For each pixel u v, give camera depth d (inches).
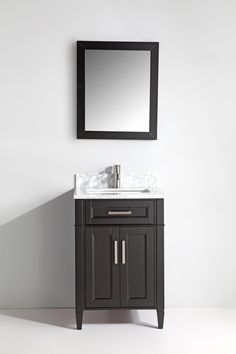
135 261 132.0
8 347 121.6
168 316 144.7
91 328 135.1
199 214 152.1
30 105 148.6
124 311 148.9
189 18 149.2
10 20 146.7
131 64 148.2
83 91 148.0
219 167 151.4
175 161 151.0
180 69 149.8
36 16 147.1
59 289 151.9
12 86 147.9
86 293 131.7
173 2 148.8
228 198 152.0
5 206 150.1
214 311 149.4
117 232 131.3
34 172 149.9
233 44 149.6
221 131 150.9
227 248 151.9
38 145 149.4
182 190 151.6
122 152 150.6
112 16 148.3
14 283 151.3
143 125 149.3
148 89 148.8
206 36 149.4
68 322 139.6
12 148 149.0
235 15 149.3
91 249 131.3
